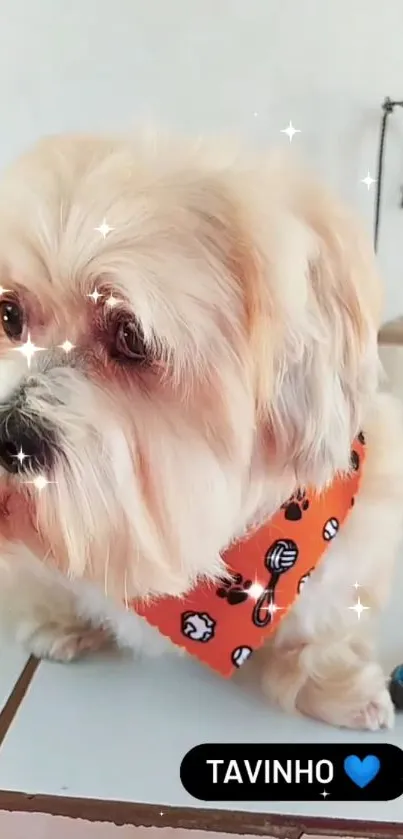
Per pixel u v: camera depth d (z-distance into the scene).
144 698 0.44
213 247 0.33
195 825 0.37
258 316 0.33
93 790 0.39
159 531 0.35
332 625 0.43
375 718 0.41
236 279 0.33
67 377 0.33
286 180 0.36
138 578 0.36
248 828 0.37
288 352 0.34
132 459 0.33
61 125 0.64
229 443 0.34
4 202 0.34
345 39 0.60
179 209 0.32
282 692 0.42
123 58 0.61
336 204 0.37
